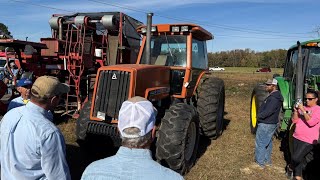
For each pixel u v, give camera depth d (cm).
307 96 452
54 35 877
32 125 209
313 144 450
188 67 556
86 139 470
